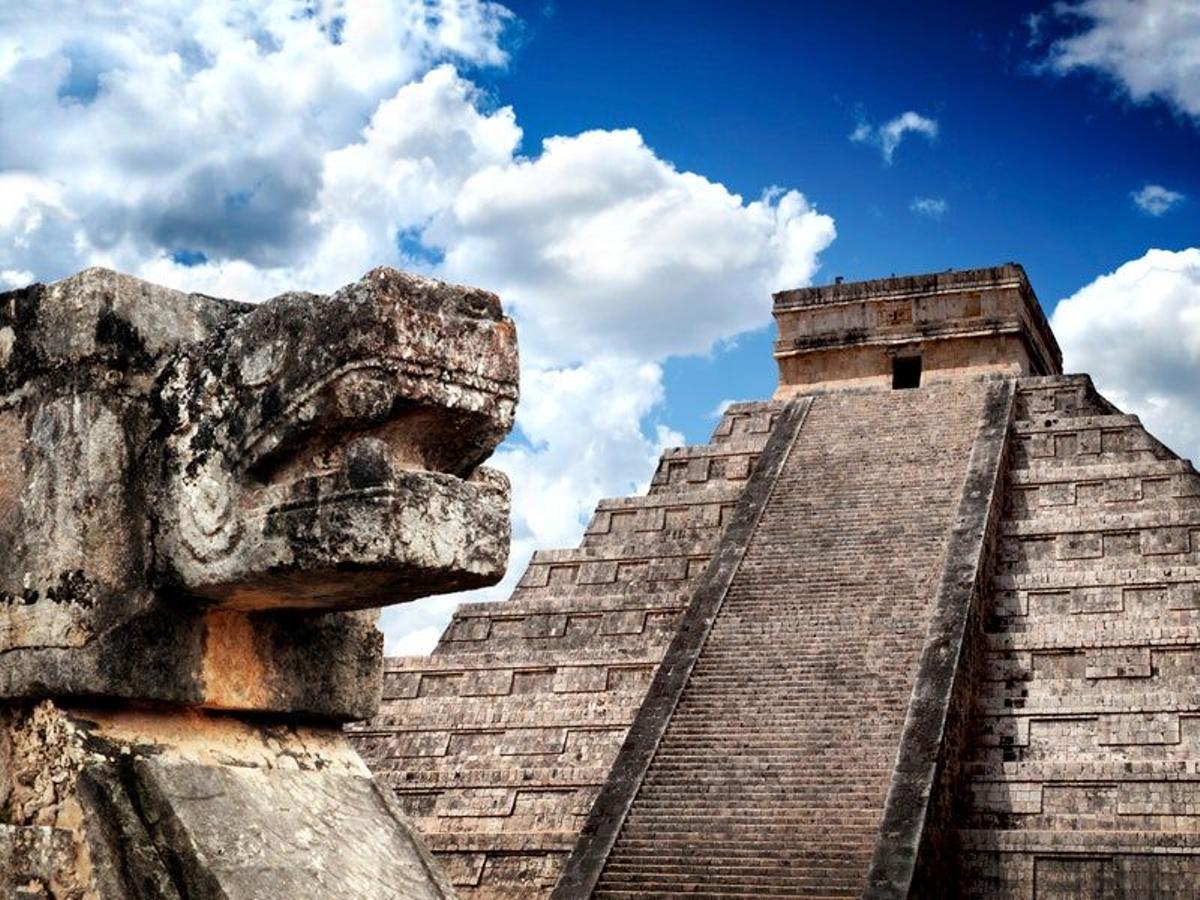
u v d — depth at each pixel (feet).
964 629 111.55
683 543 139.33
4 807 28.99
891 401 149.69
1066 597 118.42
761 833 100.07
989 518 125.29
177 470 29.63
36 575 29.40
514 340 30.07
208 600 29.84
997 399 145.18
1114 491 130.11
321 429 28.48
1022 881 99.40
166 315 31.27
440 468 30.07
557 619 133.28
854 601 119.24
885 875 91.20
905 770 99.91
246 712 31.27
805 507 133.59
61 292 30.73
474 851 114.52
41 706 29.09
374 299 28.02
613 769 108.27
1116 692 109.70
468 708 126.41
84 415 29.86
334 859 30.09
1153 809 101.45
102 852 27.53
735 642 118.32
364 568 27.84
